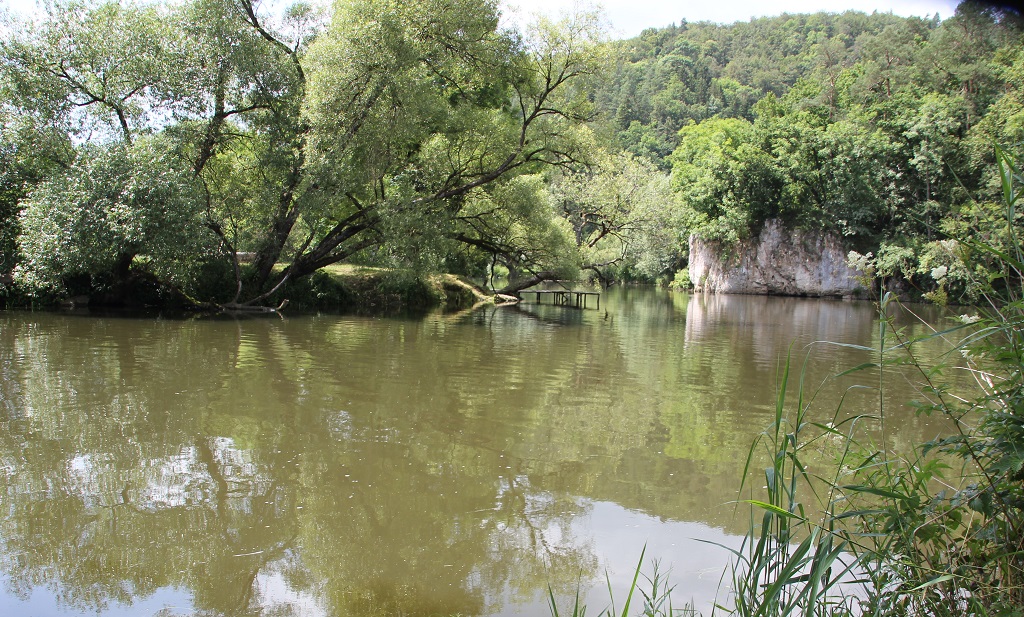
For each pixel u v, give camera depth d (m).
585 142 23.62
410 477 6.29
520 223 25.78
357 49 18.59
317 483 6.05
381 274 25.67
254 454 6.73
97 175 16.39
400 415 8.45
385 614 4.00
